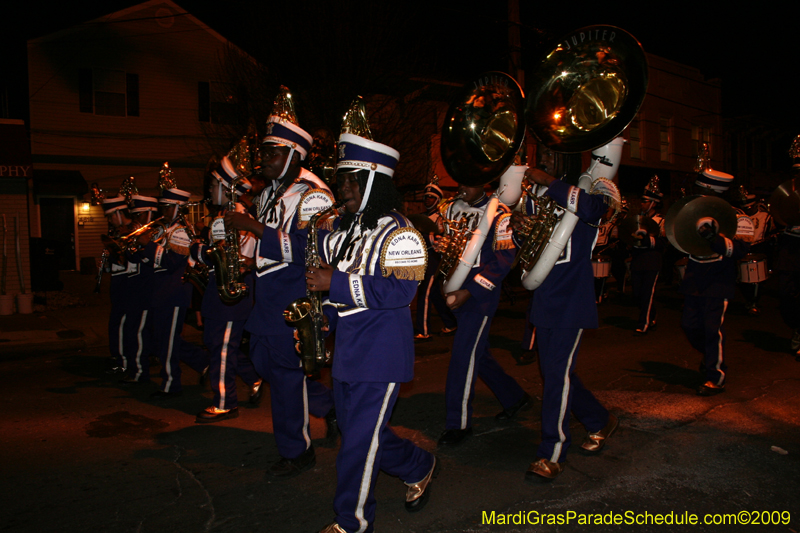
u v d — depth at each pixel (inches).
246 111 562.9
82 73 725.3
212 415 189.2
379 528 121.5
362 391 107.0
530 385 228.8
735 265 210.2
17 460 159.9
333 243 115.6
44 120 710.5
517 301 480.4
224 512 129.5
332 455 160.9
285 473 146.3
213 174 178.1
